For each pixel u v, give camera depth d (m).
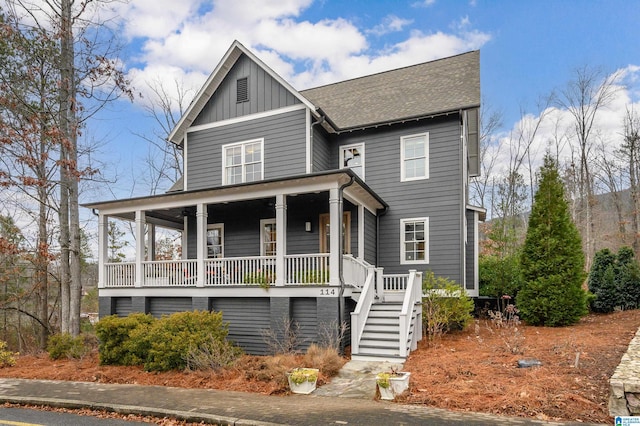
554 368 7.09
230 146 15.02
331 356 8.63
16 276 19.33
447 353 9.17
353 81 18.75
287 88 14.01
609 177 28.61
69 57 13.85
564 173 30.30
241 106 14.98
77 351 11.15
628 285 14.02
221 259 12.01
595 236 28.56
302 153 13.76
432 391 6.59
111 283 13.45
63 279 14.49
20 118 14.45
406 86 16.47
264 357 9.91
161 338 9.41
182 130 15.88
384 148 14.67
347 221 13.67
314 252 13.88
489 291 14.66
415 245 14.04
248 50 14.65
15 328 21.97
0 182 13.50
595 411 5.36
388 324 10.22
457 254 13.38
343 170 10.10
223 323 11.34
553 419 5.24
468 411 5.71
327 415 5.81
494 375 7.04
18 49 14.02
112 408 6.66
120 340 10.25
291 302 10.91
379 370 8.47
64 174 14.23
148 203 12.91
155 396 7.22
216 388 7.68
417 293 11.15
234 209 15.09
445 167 13.75
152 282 12.80
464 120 14.49
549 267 11.91
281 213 11.12
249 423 5.61
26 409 7.07
